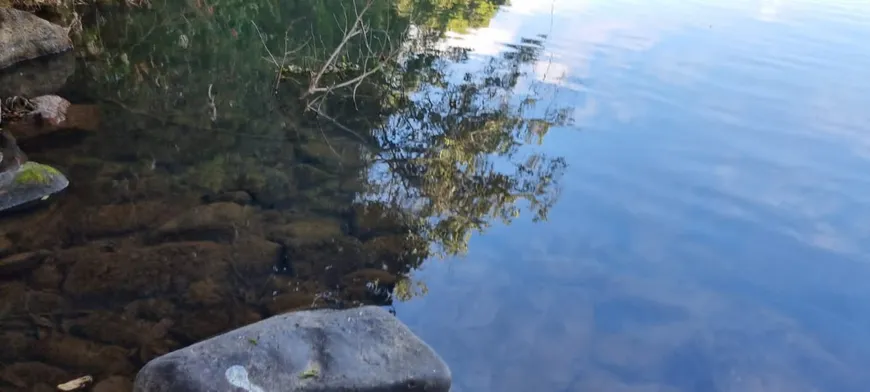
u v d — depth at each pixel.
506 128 6.50
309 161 5.48
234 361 2.69
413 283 3.94
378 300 3.74
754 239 4.77
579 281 4.13
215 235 4.18
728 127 6.87
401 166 5.54
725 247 4.64
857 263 4.54
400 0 11.51
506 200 5.06
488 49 9.16
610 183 5.48
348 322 3.04
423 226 4.59
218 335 3.01
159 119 6.13
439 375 2.88
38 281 3.59
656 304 3.96
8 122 5.60
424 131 6.33
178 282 3.68
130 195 4.59
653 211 5.06
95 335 3.24
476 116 6.77
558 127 6.59
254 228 4.31
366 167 5.47
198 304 3.52
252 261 3.93
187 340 3.26
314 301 3.64
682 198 5.30
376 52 8.48
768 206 5.25
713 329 3.79
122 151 5.34
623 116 7.00
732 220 5.01
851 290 4.23
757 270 4.39
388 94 7.21
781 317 3.94
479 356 3.42
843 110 7.55
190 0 10.89
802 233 4.88
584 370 3.40
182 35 9.17
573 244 4.54
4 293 3.48
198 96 6.86
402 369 2.84
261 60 8.16
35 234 4.02
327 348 2.86
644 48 9.73
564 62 8.77
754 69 8.98
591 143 6.28
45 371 2.99
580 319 3.78
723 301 4.05
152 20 9.85
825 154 6.33
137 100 6.61
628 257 4.43
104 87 7.00
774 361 3.58
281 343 2.82
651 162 5.92
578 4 12.78
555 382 3.30
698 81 8.32
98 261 3.80
